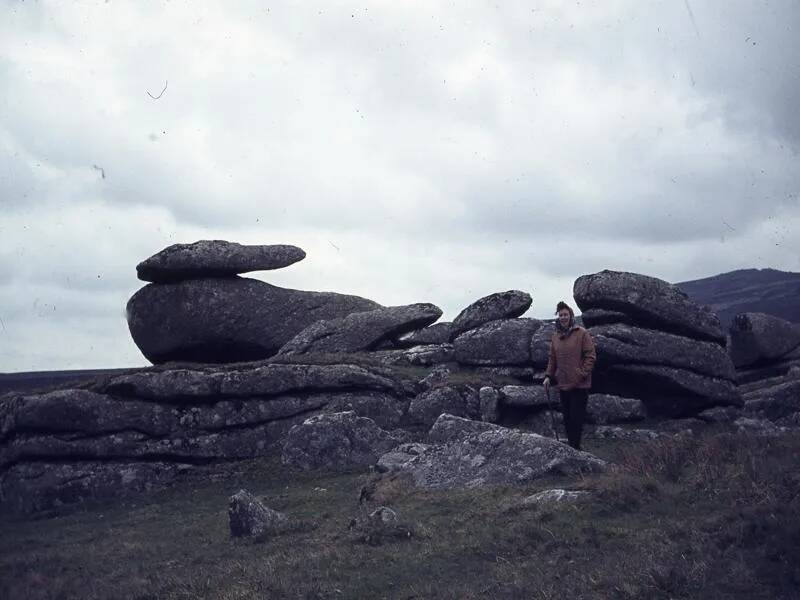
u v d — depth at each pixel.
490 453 12.46
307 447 17.48
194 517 14.24
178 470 18.36
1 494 18.59
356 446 17.38
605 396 19.95
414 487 12.36
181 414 19.02
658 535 8.41
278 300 28.05
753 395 23.03
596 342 19.97
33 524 16.00
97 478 18.09
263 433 18.98
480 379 20.42
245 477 17.81
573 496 10.05
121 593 8.95
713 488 9.73
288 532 10.98
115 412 18.80
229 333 27.14
